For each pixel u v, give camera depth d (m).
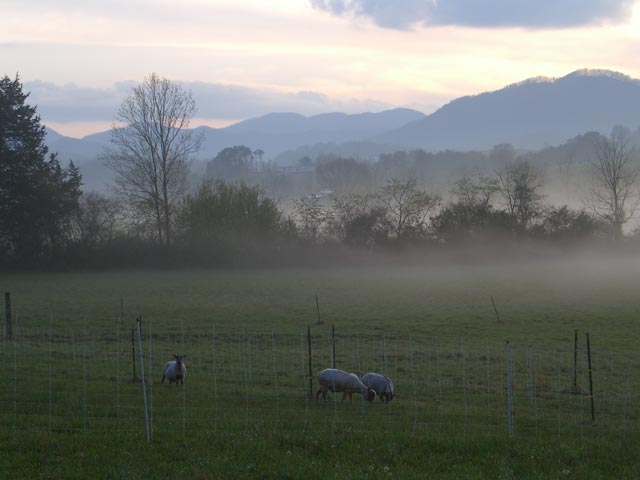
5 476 14.09
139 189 87.38
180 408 20.78
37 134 83.81
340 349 36.09
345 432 17.78
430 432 18.39
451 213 91.25
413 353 34.81
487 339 39.47
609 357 34.06
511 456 16.20
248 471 14.59
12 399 21.52
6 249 83.38
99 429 17.73
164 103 86.56
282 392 24.64
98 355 32.72
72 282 70.25
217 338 39.53
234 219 88.00
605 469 15.33
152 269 83.81
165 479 14.07
